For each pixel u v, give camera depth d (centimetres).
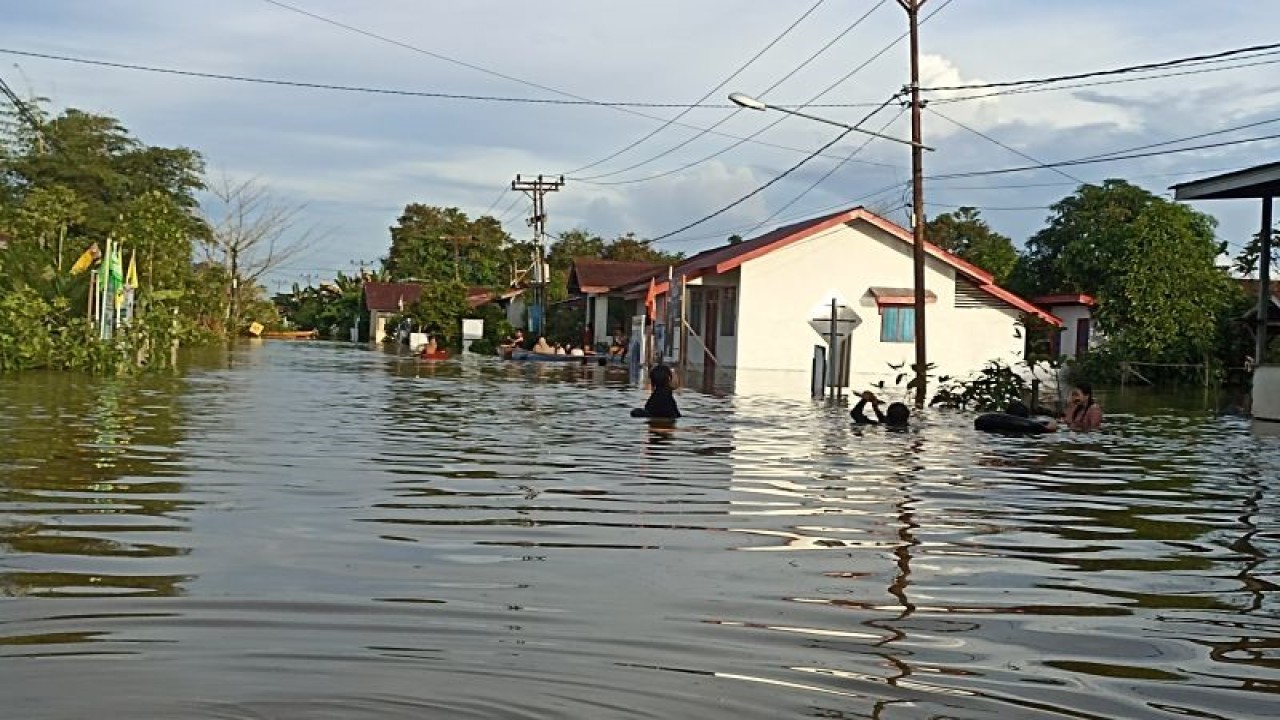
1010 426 1731
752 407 2105
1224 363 3825
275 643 500
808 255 3781
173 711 414
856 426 1742
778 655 504
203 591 584
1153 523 900
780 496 974
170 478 973
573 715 422
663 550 725
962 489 1060
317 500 880
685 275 3691
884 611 588
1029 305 3900
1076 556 754
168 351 3198
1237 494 1084
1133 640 550
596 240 9975
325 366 3450
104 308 2670
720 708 434
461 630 527
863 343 3816
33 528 736
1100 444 1591
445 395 2252
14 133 5731
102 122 6141
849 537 791
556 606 574
